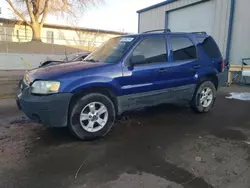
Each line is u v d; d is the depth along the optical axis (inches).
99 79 137.1
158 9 564.7
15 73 546.9
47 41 1156.5
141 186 94.0
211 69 197.5
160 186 94.0
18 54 777.6
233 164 112.5
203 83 198.5
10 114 192.1
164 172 105.0
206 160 116.5
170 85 171.2
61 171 105.2
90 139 140.7
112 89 143.4
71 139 141.5
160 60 166.2
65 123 132.5
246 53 379.6
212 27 437.1
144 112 205.3
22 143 135.0
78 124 136.1
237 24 389.1
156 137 147.2
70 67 142.6
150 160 116.3
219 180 98.7
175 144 136.3
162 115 196.7
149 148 130.4
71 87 129.5
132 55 152.3
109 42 179.8
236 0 386.3
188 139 144.2
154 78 160.6
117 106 149.9
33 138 142.6
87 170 106.3
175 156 120.8
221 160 116.6
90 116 139.8
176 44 177.8
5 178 98.8
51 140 139.8
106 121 145.5
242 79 388.8
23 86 142.6
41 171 104.9
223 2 408.2
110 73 141.6
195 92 195.3
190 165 111.4
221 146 133.7
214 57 203.9
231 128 165.3
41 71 142.1
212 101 208.5
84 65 144.8
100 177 100.6
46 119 128.4
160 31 191.0
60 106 128.0
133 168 108.3
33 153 122.5
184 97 185.8
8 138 142.2
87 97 137.0
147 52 160.4
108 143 137.0
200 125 171.6
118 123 174.6
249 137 147.9
